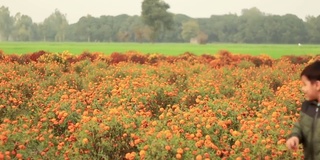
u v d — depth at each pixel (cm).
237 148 665
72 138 754
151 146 654
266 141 659
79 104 1074
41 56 2883
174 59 3162
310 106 443
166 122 881
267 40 19500
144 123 800
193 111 887
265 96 1318
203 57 3362
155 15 14125
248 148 634
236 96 1285
